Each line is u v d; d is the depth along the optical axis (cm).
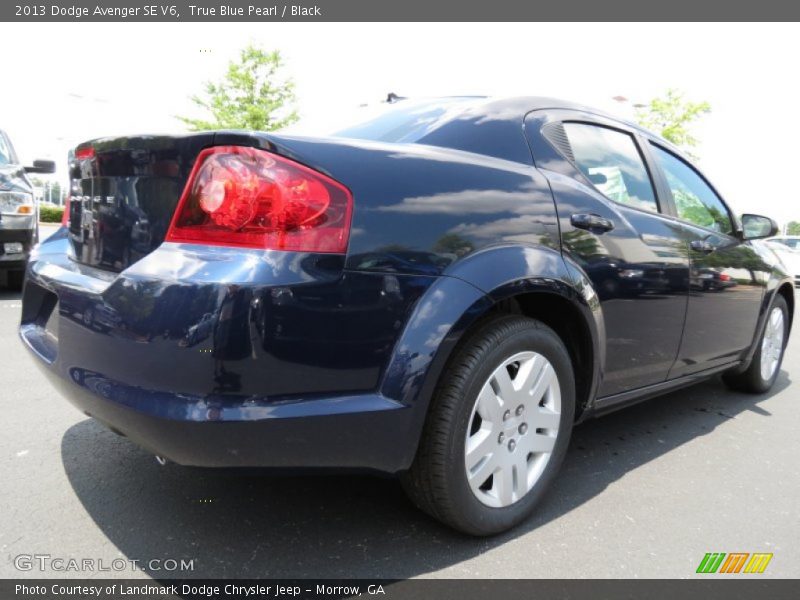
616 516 229
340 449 167
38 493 225
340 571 186
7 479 235
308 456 164
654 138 312
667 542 212
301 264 156
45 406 316
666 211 291
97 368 170
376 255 167
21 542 194
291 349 156
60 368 186
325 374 162
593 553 203
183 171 167
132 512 214
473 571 189
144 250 175
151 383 157
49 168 702
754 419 354
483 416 195
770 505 244
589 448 298
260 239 155
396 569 188
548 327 214
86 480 237
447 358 178
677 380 300
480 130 221
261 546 197
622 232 244
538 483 217
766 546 212
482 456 196
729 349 337
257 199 155
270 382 155
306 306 157
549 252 209
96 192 197
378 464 175
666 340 273
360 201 166
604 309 232
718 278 306
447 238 182
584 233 226
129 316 160
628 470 273
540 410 214
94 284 181
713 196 342
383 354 170
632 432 323
